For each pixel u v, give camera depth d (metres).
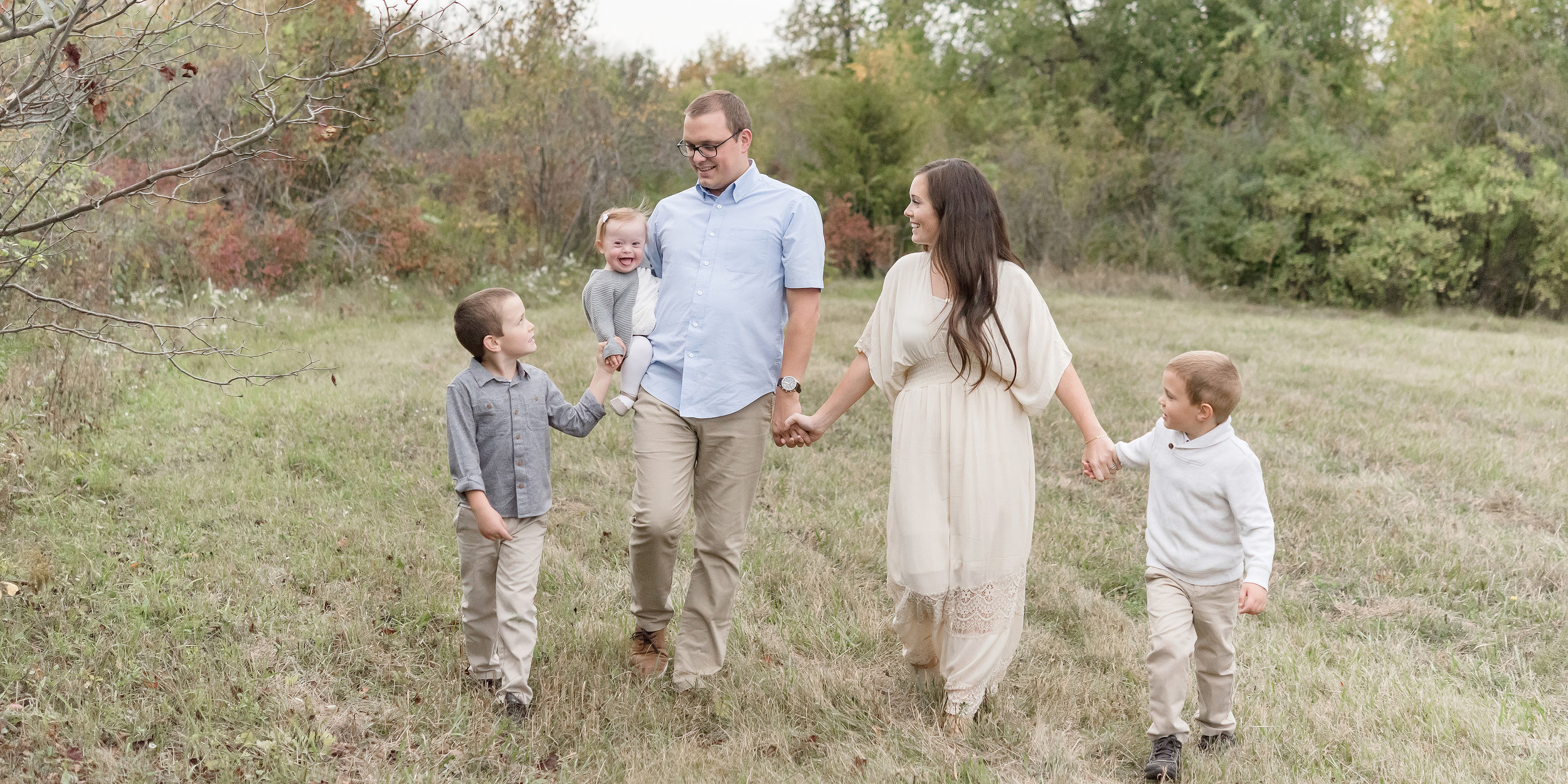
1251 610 3.00
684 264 3.51
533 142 16.33
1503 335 14.83
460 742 3.19
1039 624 4.34
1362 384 9.70
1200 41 24.09
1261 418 8.00
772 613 4.30
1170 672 3.16
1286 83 22.27
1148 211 22.36
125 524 4.64
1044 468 6.67
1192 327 14.07
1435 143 19.66
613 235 3.56
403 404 7.09
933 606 3.38
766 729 3.36
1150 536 3.35
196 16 4.06
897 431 3.44
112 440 5.82
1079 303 17.52
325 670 3.54
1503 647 4.28
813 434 3.64
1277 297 20.53
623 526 5.14
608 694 3.48
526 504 3.35
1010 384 3.33
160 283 10.76
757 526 5.27
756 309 3.49
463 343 3.30
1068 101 25.30
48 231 4.54
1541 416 8.48
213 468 5.52
